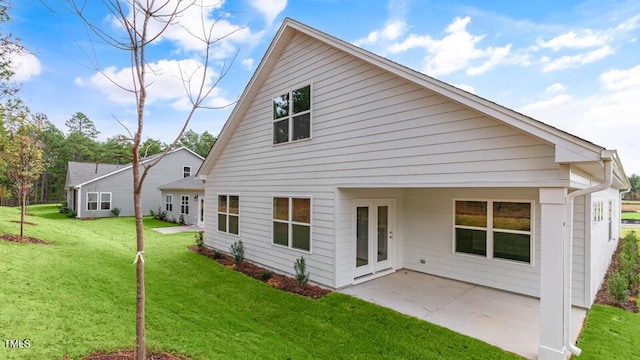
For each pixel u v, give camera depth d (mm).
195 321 4871
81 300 4781
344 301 6266
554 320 4117
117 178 24156
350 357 4309
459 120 5098
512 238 6930
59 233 10539
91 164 29641
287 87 8555
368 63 6531
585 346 4590
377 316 5586
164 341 3854
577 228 6176
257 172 9539
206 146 52062
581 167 4383
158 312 4953
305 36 8016
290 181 8344
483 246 7332
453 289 7086
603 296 6871
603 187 3924
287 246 8344
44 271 5793
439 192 8117
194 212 19812
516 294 6781
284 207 8523
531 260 6637
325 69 7473
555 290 4125
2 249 6723
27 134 9805
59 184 44625
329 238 7211
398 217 8742
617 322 5441
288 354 4188
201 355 3623
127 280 6406
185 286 7020
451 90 5012
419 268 8477
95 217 22984
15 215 14086
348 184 6844
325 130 7422
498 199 7125
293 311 5902
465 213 7660
